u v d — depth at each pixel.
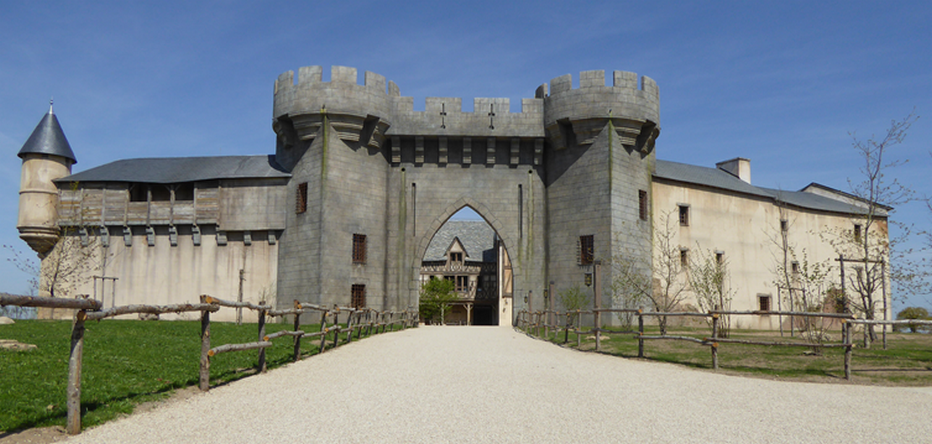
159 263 37.59
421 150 38.16
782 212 45.31
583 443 6.87
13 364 9.57
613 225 34.91
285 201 36.69
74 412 6.83
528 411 8.45
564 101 36.41
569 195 36.97
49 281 37.72
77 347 6.91
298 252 35.38
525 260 37.97
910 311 36.03
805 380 12.12
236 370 11.70
